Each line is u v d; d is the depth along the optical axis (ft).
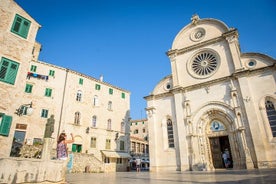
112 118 135.64
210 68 88.33
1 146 49.24
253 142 67.31
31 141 96.22
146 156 213.25
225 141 82.02
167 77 100.12
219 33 90.17
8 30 57.52
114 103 141.08
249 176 33.60
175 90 92.02
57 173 31.76
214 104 80.79
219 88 81.41
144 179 38.52
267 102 70.79
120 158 130.21
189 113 85.30
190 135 81.30
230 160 76.48
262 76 73.20
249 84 74.84
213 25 93.25
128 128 144.97
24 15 63.21
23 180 28.32
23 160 28.94
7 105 52.65
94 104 128.26
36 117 101.04
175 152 85.20
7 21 57.93
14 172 28.22
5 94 52.85
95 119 125.90
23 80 58.39
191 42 97.86
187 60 95.61
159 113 96.43
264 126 67.92
